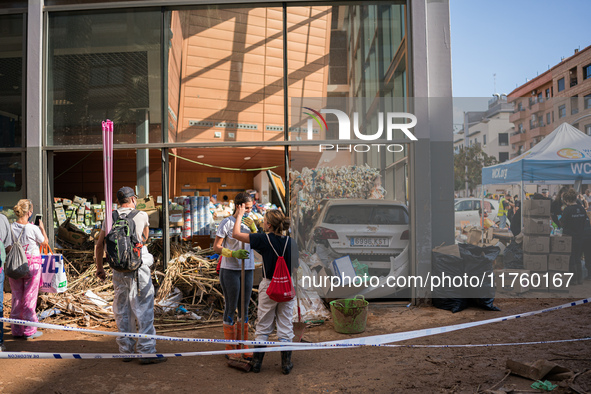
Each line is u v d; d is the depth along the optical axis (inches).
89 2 302.8
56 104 301.9
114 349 198.4
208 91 303.6
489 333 214.1
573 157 290.2
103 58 302.8
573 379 144.9
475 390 144.2
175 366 178.2
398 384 154.3
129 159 472.7
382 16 299.6
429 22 294.8
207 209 329.4
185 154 457.1
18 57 303.3
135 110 300.4
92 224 320.5
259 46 305.3
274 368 177.5
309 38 301.7
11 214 296.5
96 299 255.9
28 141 296.5
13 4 304.7
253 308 254.8
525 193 290.7
